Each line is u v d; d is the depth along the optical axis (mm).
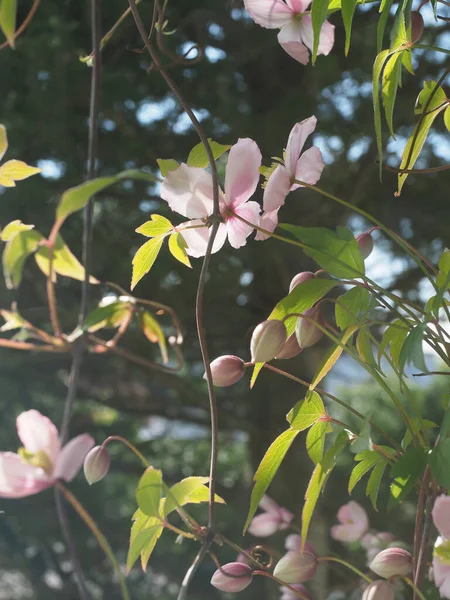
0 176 410
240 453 2822
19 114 1594
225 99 1773
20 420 307
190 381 2393
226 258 1802
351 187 1863
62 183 1714
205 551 373
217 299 1903
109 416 2602
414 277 2023
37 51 1554
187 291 1801
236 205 388
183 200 387
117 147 1755
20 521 2283
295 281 402
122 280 1735
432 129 1805
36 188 1618
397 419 2580
